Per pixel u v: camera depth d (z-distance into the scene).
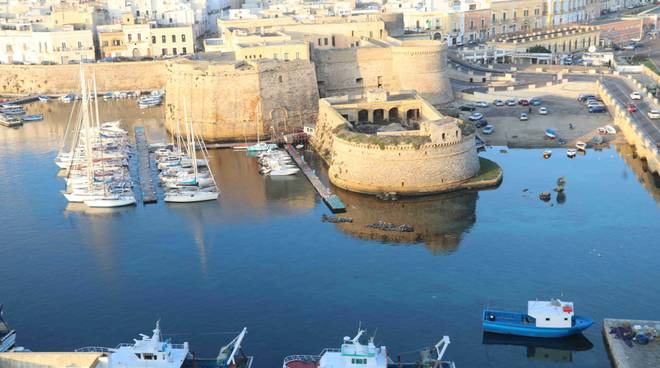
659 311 106.69
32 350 100.75
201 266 125.31
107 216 149.75
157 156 187.00
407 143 154.12
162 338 101.06
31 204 158.00
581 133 193.00
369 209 148.62
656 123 188.88
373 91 190.38
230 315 108.88
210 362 94.88
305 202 153.88
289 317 107.75
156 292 116.69
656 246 127.69
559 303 101.31
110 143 191.62
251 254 129.38
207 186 163.88
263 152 188.12
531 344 99.81
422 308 109.31
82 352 91.69
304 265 124.38
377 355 90.56
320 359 91.81
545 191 155.00
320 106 191.38
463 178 158.62
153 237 138.25
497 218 141.75
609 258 123.50
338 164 163.88
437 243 131.38
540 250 127.25
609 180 160.88
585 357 96.88
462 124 164.75
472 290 114.19
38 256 131.62
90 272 124.56
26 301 115.00
